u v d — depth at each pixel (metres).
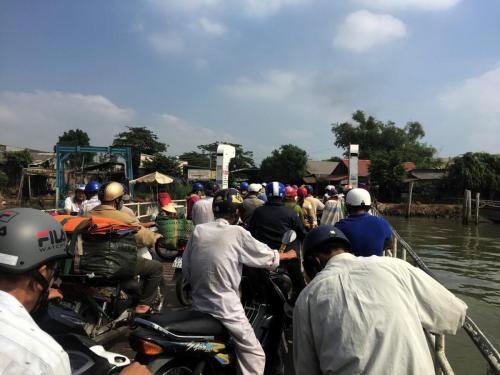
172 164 43.62
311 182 50.00
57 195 21.44
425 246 20.97
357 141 63.38
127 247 4.10
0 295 1.29
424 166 51.94
